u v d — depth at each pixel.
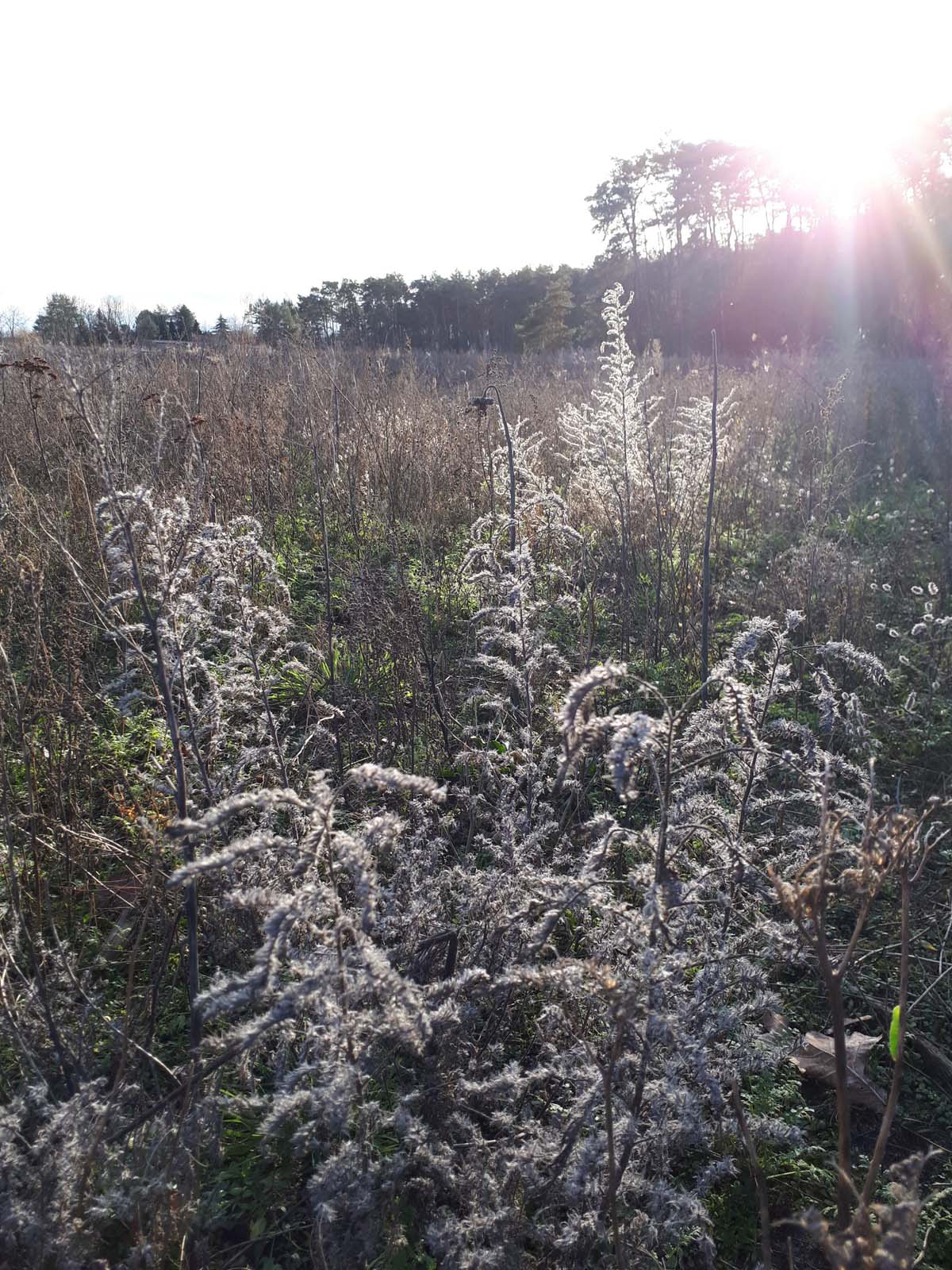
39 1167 1.71
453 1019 1.80
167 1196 1.75
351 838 1.61
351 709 3.50
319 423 7.01
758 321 31.48
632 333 36.69
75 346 8.13
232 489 5.62
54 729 3.00
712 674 2.22
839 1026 1.59
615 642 4.58
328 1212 1.56
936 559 6.25
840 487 7.21
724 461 6.74
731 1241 2.05
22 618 3.62
